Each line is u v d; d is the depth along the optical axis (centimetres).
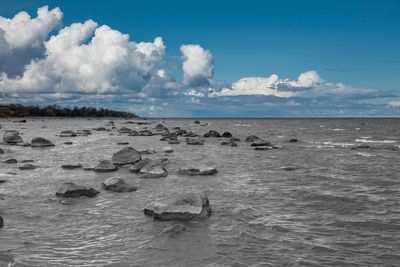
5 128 8794
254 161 3178
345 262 1040
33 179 2259
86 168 2595
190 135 6181
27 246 1140
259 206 1645
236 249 1123
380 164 3020
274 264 1021
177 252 1098
